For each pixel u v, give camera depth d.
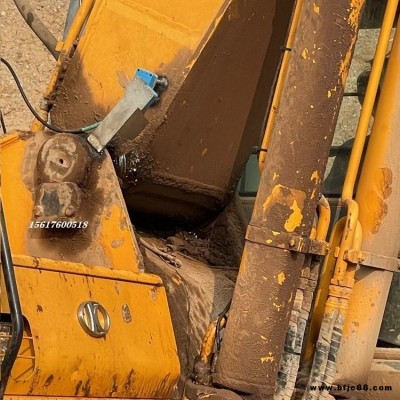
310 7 7.07
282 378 7.15
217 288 8.16
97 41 7.98
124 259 7.18
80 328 6.28
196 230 9.44
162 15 7.81
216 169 8.83
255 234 6.98
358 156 7.74
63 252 7.30
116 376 6.45
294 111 7.04
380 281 7.65
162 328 6.99
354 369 7.57
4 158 7.48
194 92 7.80
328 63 7.05
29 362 5.91
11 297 5.68
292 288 7.02
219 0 7.64
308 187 7.05
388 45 8.02
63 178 7.23
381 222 7.64
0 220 5.88
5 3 15.81
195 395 6.98
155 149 7.89
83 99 8.06
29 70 15.50
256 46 8.23
